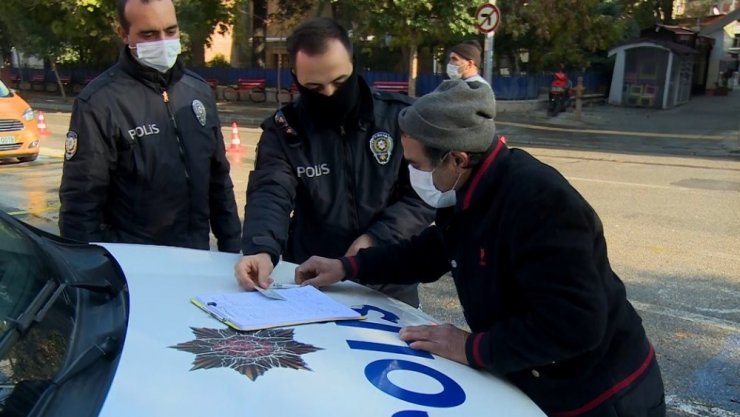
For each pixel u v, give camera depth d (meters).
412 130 1.64
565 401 1.66
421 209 2.44
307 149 2.38
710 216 7.38
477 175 1.65
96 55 27.03
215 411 1.20
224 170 2.96
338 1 17.23
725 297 4.88
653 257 5.83
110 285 1.68
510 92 21.44
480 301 1.74
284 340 1.55
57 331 1.38
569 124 18.39
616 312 1.67
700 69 27.81
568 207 1.53
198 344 1.45
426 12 15.67
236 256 2.22
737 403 3.42
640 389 1.68
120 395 1.20
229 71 25.08
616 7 24.97
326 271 2.07
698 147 13.90
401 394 1.40
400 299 2.55
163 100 2.61
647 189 8.98
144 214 2.60
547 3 19.89
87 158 2.44
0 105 10.13
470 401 1.46
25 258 1.61
